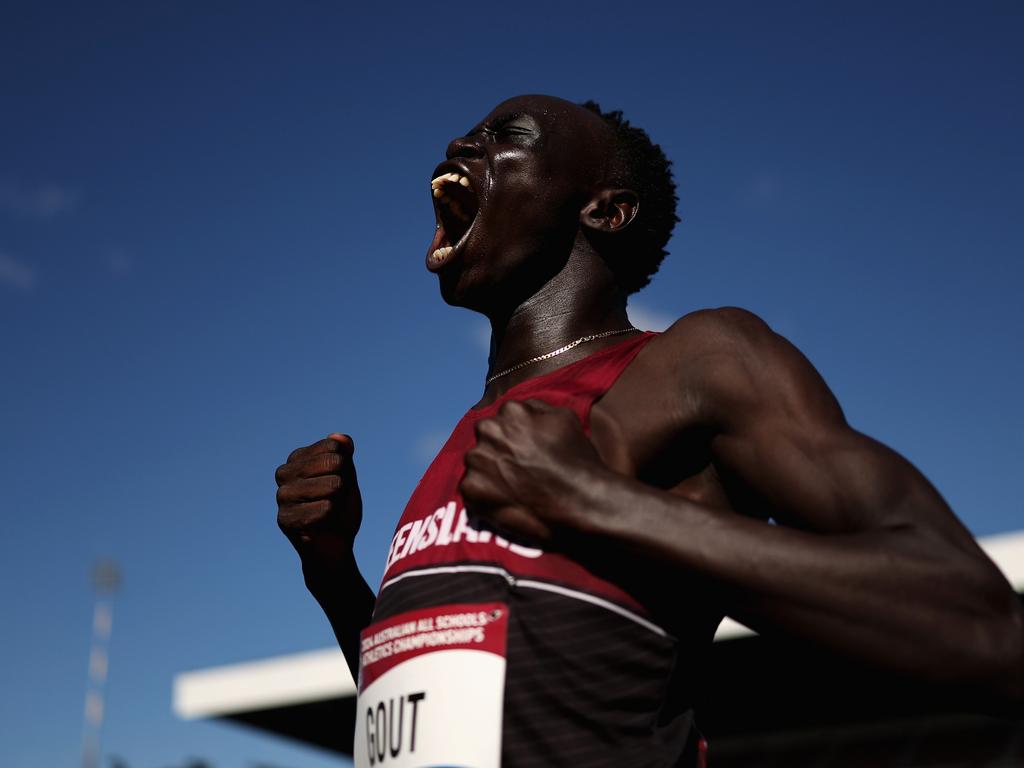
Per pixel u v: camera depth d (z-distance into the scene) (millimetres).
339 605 2197
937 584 1458
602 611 1627
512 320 2145
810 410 1644
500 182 2121
